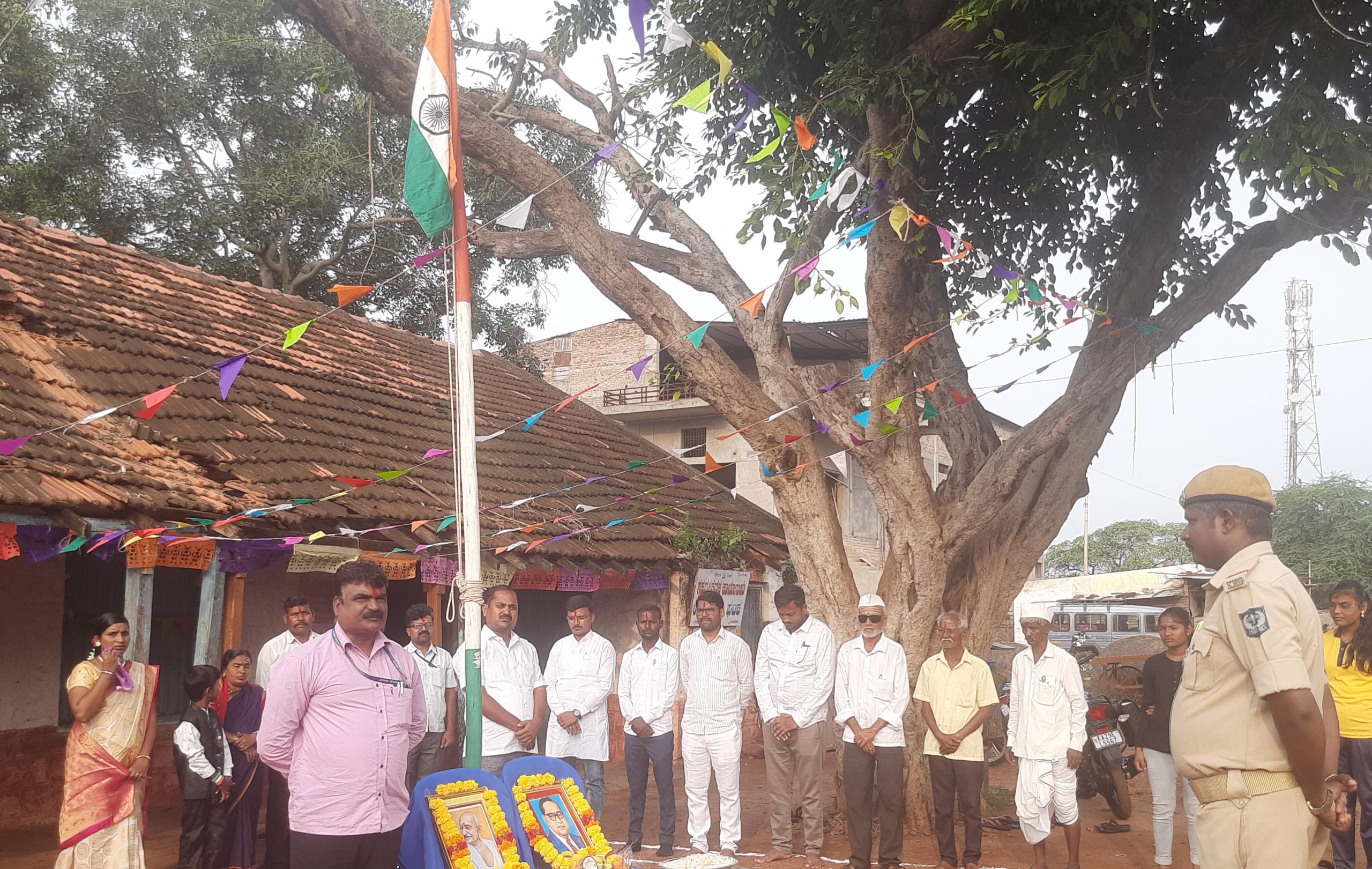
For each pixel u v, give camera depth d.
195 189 19.34
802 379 9.55
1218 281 8.82
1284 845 3.17
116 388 9.10
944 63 8.41
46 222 17.27
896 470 8.98
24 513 6.99
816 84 9.66
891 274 8.75
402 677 4.78
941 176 10.24
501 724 7.02
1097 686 14.27
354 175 18.81
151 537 7.30
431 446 11.91
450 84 5.86
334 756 4.49
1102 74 7.87
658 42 5.17
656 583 13.19
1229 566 3.37
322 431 10.66
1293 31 7.92
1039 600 25.42
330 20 8.48
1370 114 8.70
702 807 8.06
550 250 10.23
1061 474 9.67
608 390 25.94
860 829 7.55
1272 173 7.52
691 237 10.43
